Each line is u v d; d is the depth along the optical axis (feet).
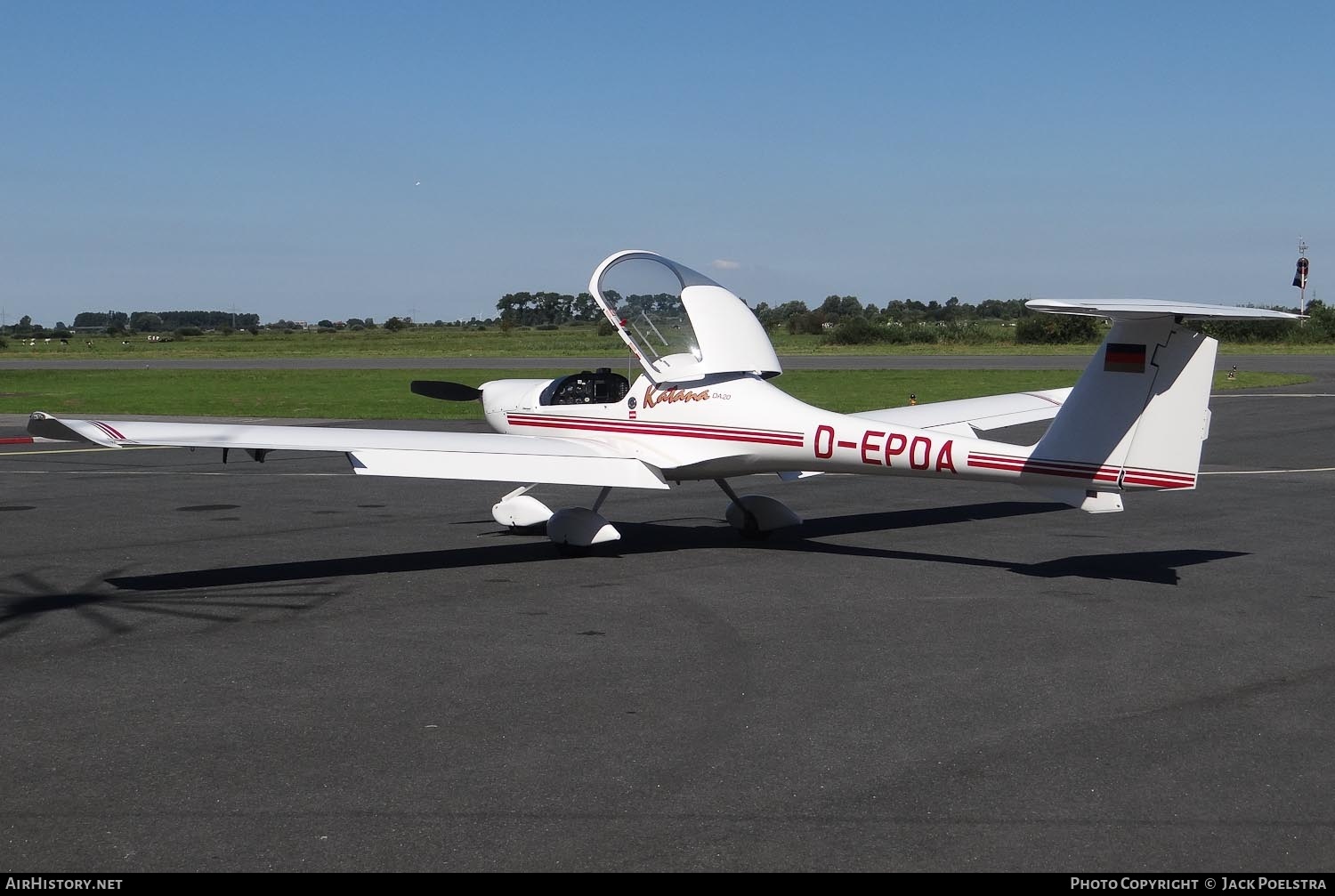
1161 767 15.52
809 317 325.83
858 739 16.69
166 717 17.78
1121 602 25.58
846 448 29.50
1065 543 33.58
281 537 34.94
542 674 20.11
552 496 43.78
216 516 39.19
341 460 57.00
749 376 31.83
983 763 15.70
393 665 20.75
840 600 26.04
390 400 92.89
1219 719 17.52
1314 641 22.18
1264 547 32.58
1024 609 25.02
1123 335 25.32
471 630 23.35
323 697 18.84
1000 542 33.83
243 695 18.94
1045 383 101.55
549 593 26.99
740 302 33.04
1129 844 13.23
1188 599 25.91
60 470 52.42
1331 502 40.98
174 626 23.67
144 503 42.29
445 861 12.80
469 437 31.86
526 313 426.10
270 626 23.68
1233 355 163.12
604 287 33.65
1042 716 17.66
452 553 32.40
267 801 14.47
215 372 141.79
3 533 35.55
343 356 198.90
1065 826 13.69
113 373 140.77
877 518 38.60
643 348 33.06
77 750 16.30
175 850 13.10
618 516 39.17
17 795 14.69
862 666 20.54
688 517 38.96
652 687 19.33
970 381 106.42
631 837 13.41
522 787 14.89
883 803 14.35
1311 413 75.61
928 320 384.06
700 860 12.82
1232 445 59.11
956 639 22.40
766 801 14.44
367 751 16.26
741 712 17.95
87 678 19.92
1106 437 25.59
